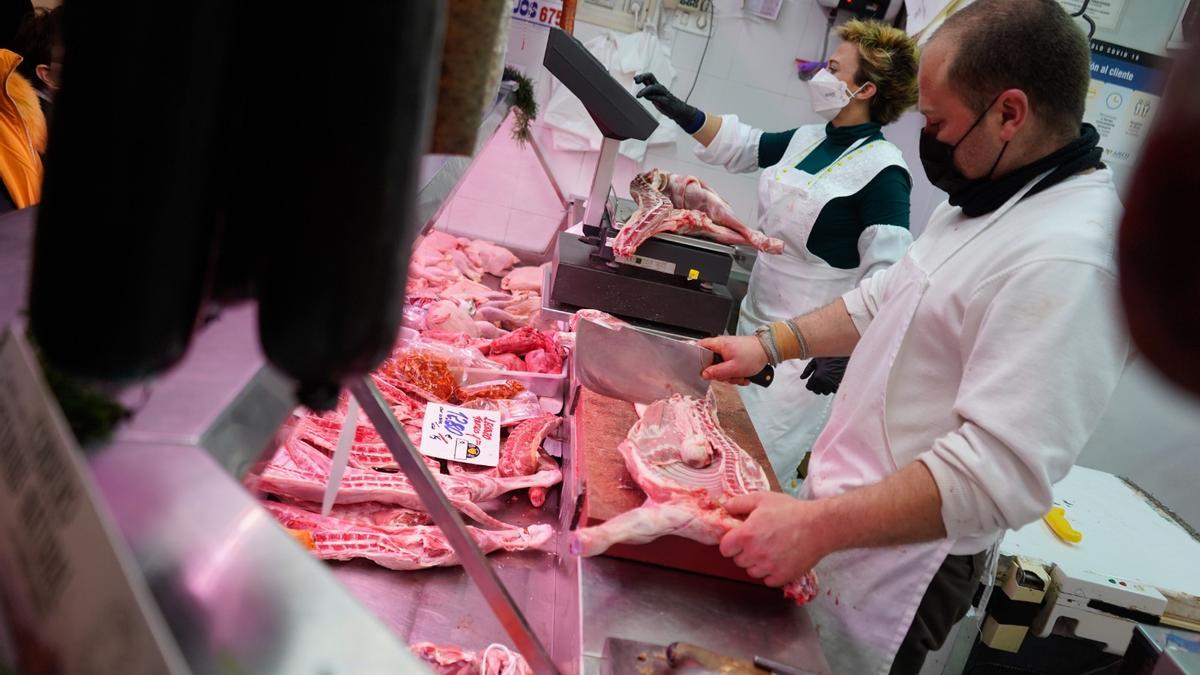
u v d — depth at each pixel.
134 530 0.73
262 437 0.92
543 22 4.75
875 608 2.19
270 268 0.63
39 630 0.67
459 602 1.88
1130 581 3.29
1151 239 0.33
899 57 3.71
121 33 0.55
